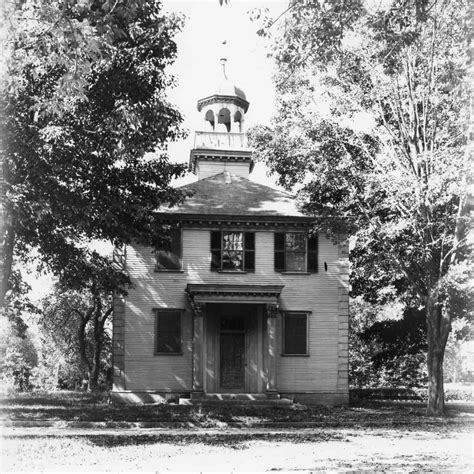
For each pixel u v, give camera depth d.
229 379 35.34
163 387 34.75
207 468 14.57
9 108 22.22
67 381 65.81
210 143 45.25
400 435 22.23
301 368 35.69
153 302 35.34
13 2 14.95
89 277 29.61
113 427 24.00
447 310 31.05
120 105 24.70
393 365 49.28
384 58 20.05
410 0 18.53
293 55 19.92
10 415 25.69
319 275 36.50
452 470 14.38
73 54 15.61
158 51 25.56
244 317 35.88
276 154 34.72
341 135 33.31
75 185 25.05
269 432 22.95
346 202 33.31
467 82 24.69
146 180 28.98
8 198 21.52
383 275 39.62
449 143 30.64
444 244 31.69
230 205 37.06
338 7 17.53
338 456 16.88
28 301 36.44
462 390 52.16
